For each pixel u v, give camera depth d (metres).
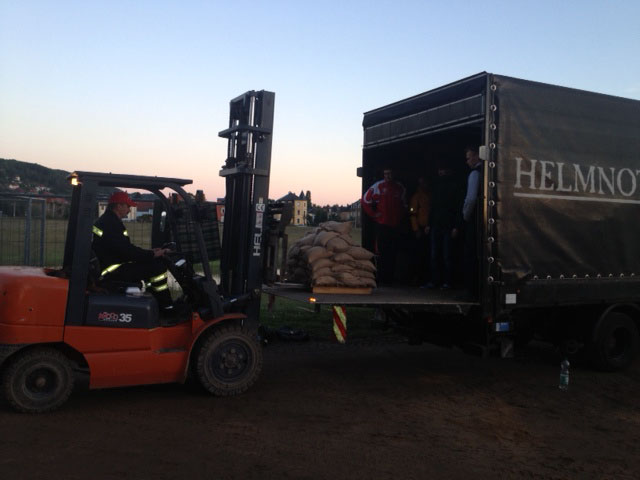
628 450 4.87
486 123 6.37
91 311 5.23
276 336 8.98
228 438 4.72
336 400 5.97
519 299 6.64
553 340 7.85
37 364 5.08
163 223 6.58
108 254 5.70
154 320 5.54
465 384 6.91
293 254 7.64
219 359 5.80
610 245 7.36
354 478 4.06
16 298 4.96
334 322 6.07
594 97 7.24
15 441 4.47
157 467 4.10
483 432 5.20
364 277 7.01
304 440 4.76
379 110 8.41
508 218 6.54
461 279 8.66
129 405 5.51
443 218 8.17
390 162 8.94
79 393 5.87
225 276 6.77
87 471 3.98
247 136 6.48
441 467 4.34
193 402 5.66
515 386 6.88
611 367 7.56
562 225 6.94
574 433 5.26
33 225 9.86
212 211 6.00
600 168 7.27
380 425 5.25
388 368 7.56
